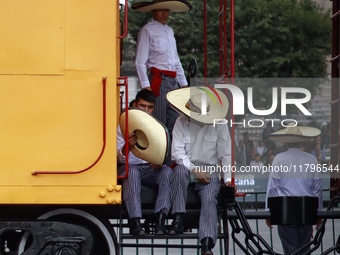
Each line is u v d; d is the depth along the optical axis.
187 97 12.14
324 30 25.97
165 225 11.69
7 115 11.09
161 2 13.03
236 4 25.45
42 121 11.12
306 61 25.73
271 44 25.67
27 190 11.02
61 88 11.16
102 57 11.23
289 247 14.31
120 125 11.69
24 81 11.14
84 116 11.16
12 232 12.03
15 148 11.07
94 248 11.83
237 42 25.44
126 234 11.64
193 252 17.45
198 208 12.16
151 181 11.95
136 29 23.89
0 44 11.15
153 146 11.55
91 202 11.05
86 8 11.25
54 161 11.09
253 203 18.70
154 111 13.03
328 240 17.69
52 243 11.44
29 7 11.19
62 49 11.19
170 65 13.16
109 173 11.12
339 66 14.80
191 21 25.11
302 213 13.64
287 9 25.64
